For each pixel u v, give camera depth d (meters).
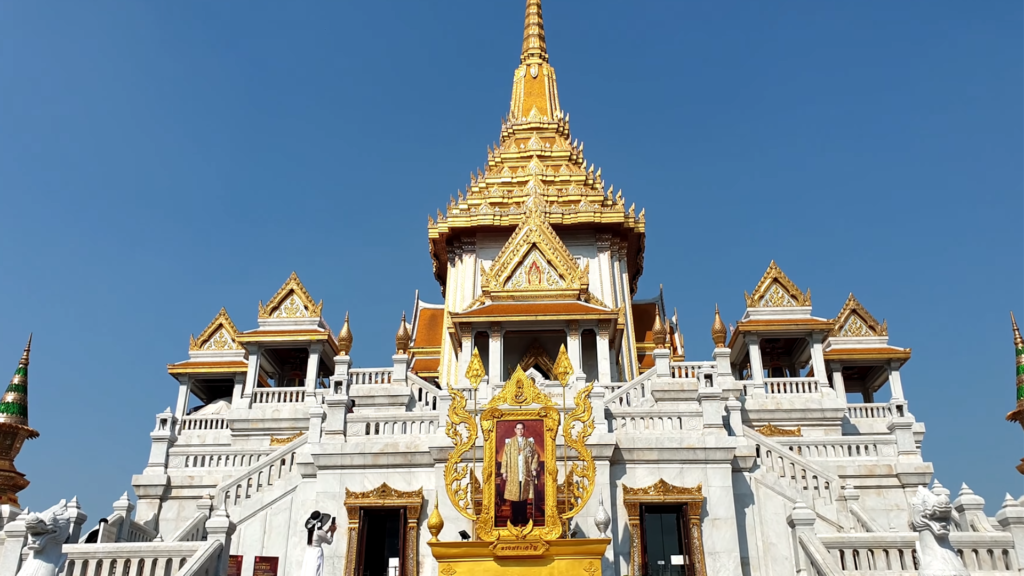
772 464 25.92
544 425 22.11
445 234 52.34
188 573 17.89
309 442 26.19
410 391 35.91
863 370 50.06
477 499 23.66
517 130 59.84
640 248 56.03
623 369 48.41
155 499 31.23
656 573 23.61
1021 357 32.66
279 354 46.84
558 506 23.52
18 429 25.44
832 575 19.06
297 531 24.81
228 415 39.06
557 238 45.38
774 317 44.81
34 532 18.06
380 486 24.39
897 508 28.94
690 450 24.77
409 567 23.44
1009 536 19.83
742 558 24.17
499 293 43.03
